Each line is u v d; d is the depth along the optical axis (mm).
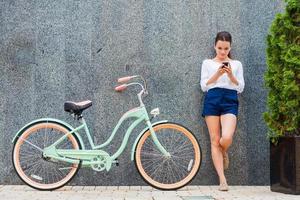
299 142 7117
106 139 8297
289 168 7195
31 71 8336
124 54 8391
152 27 8422
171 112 8367
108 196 7062
